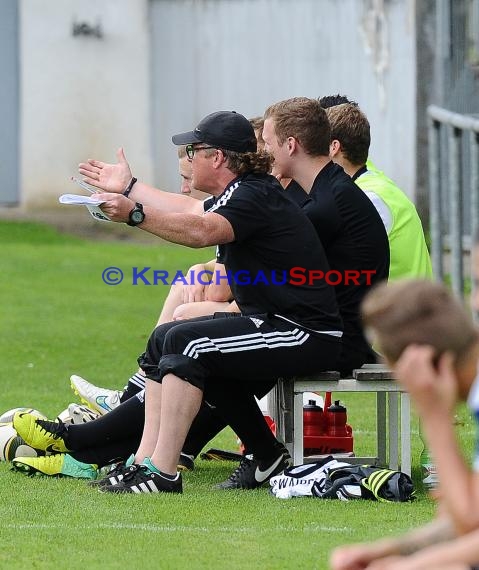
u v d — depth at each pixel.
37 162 74.88
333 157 25.31
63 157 75.00
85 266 60.94
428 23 69.00
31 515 20.45
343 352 22.89
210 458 26.41
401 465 22.58
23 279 56.91
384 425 24.80
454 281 44.41
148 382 22.52
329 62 73.44
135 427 23.59
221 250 22.97
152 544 18.61
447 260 55.31
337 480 21.78
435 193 47.28
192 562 17.66
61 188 75.19
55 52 74.44
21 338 42.66
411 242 24.88
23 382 34.91
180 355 21.72
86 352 40.28
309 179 23.52
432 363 11.64
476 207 41.44
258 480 22.83
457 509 11.41
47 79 74.50
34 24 74.12
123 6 74.44
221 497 21.88
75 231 72.62
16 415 23.97
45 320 46.59
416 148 69.56
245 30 74.44
